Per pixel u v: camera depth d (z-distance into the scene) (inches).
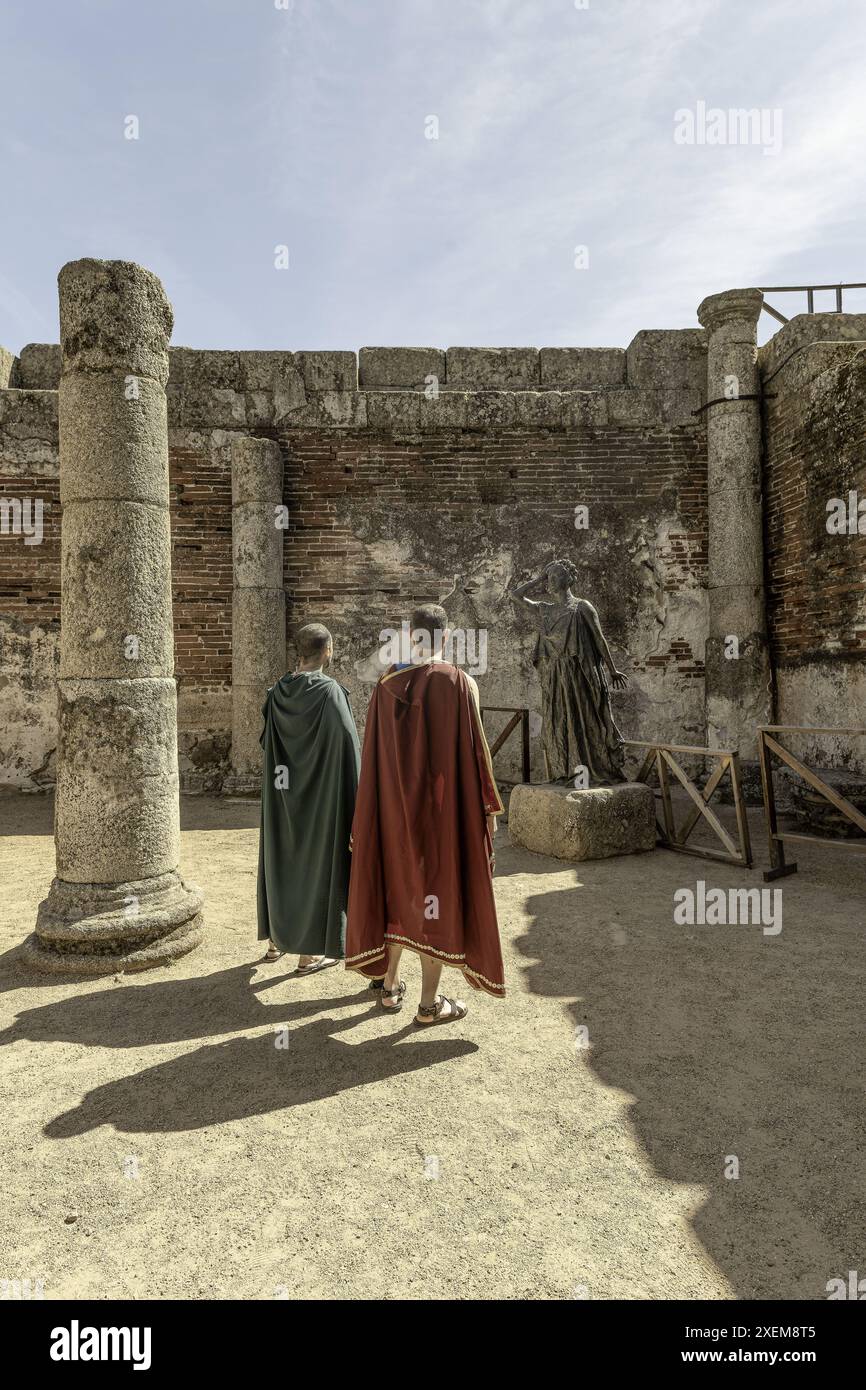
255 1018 132.1
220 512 359.9
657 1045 120.0
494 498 367.2
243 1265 76.4
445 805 125.9
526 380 378.9
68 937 151.9
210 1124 100.3
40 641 354.3
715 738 345.1
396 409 364.5
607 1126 98.6
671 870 223.0
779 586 334.6
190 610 357.7
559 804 236.8
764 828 280.4
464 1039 123.1
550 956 158.1
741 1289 72.3
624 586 367.9
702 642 367.2
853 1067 112.3
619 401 365.7
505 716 364.2
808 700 312.2
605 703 253.8
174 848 168.4
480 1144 95.3
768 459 342.0
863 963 151.7
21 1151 95.0
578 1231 80.1
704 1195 85.3
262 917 153.6
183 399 359.3
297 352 365.1
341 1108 103.5
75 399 157.5
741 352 340.8
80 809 158.6
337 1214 83.3
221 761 359.3
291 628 362.9
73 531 158.7
